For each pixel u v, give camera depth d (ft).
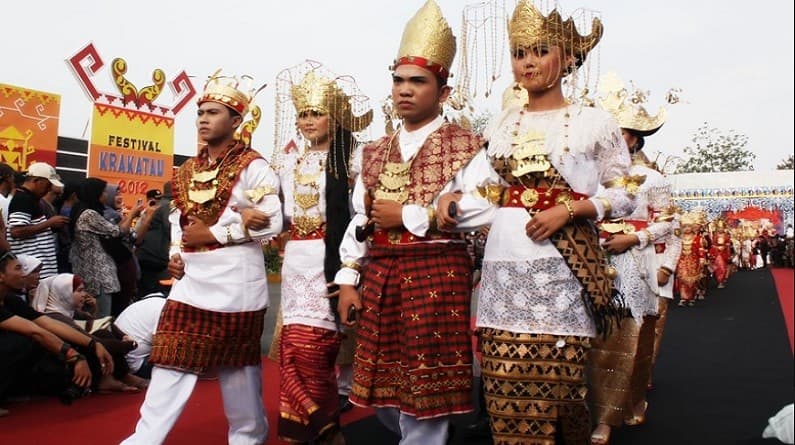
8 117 34.14
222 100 11.07
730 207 92.53
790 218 89.81
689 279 41.19
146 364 17.20
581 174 8.38
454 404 8.91
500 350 8.25
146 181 40.42
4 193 20.29
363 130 12.21
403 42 9.62
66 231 20.83
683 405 15.89
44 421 13.55
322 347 11.33
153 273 23.90
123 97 39.06
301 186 11.84
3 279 14.07
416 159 9.41
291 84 12.37
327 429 11.27
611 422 12.62
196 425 13.29
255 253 11.15
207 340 10.68
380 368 9.30
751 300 44.27
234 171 10.91
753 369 20.59
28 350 14.20
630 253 12.67
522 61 8.65
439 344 8.91
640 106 13.28
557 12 8.53
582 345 8.23
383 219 9.16
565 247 8.21
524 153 8.34
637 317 12.48
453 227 8.76
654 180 13.35
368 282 9.53
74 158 40.14
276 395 15.97
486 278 8.60
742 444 12.63
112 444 12.05
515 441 8.18
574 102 8.66
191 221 11.05
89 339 15.25
